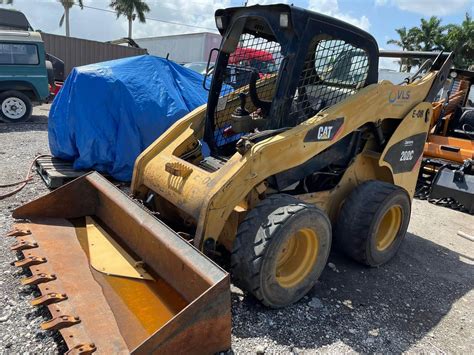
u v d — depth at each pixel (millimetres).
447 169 6320
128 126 5062
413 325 3057
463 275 3994
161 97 5266
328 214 3762
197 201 2840
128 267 2875
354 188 3744
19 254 3326
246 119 3258
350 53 3432
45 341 2432
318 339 2748
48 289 2518
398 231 3969
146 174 3482
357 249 3623
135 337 2271
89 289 2607
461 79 7230
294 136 3016
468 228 5406
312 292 3326
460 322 3164
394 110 3801
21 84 9906
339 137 3348
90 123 5035
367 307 3207
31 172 5641
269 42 3357
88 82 5117
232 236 3191
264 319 2863
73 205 3488
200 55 20438
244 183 2850
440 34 35219
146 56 5742
